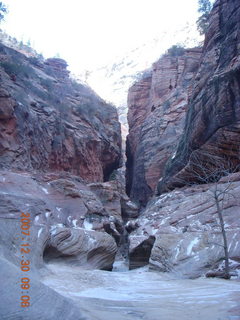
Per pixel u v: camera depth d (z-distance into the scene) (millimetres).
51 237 12703
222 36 21797
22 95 26562
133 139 41844
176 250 13531
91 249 14664
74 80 42562
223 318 4910
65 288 8305
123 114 96500
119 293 8219
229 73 18078
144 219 19922
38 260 10219
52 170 27781
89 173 32625
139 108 42625
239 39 19156
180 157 22828
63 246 13234
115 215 24344
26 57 37250
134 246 17203
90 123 34906
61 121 30562
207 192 16891
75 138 31297
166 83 38188
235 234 12086
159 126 34531
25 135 23609
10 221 10125
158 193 26281
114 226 20281
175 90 36375
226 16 21812
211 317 5051
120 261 25172
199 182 20766
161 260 13992
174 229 15664
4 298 3781
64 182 17781
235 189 14898
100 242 15539
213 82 19359
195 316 5254
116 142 40562
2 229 9234
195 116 21156
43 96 31047
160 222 17516
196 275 11398
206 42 24328
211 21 23734
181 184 22031
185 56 38406
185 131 23719
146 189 33781
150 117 37000
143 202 34000
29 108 26328
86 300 6633
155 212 20109
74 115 34125
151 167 33375
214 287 8570
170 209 18453
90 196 19688
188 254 12797
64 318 3947
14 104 23047
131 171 42125
